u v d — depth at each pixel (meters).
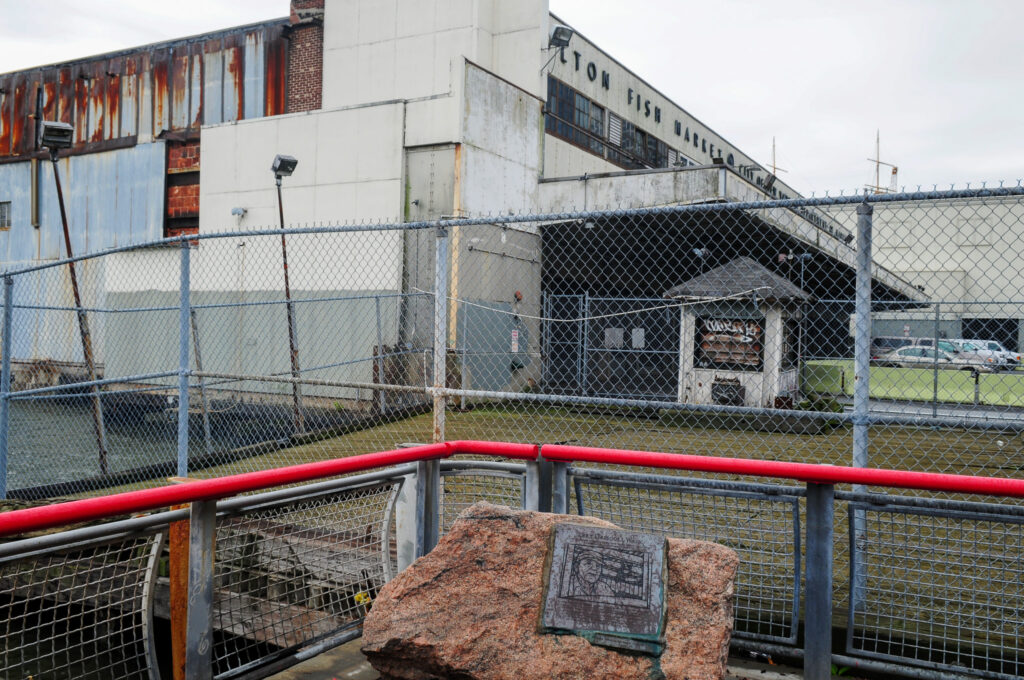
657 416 14.85
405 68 19.28
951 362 18.27
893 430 14.48
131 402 17.34
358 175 17.30
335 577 3.96
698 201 16.88
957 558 4.30
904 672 3.70
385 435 11.84
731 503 4.46
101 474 10.07
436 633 3.38
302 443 11.19
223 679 3.34
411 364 15.94
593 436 12.12
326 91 20.05
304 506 3.78
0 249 23.56
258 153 18.58
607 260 20.70
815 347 20.61
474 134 16.70
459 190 16.20
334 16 20.03
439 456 4.18
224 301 18.45
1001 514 3.46
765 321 14.48
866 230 4.21
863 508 3.68
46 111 23.17
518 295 17.81
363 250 16.88
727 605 3.28
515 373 17.67
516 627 3.37
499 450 4.15
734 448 11.25
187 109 21.50
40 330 21.89
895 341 22.81
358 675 3.85
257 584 3.61
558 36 19.17
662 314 20.03
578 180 18.58
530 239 18.39
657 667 3.17
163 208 20.73
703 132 33.03
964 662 3.90
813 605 3.59
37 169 23.02
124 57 22.22
